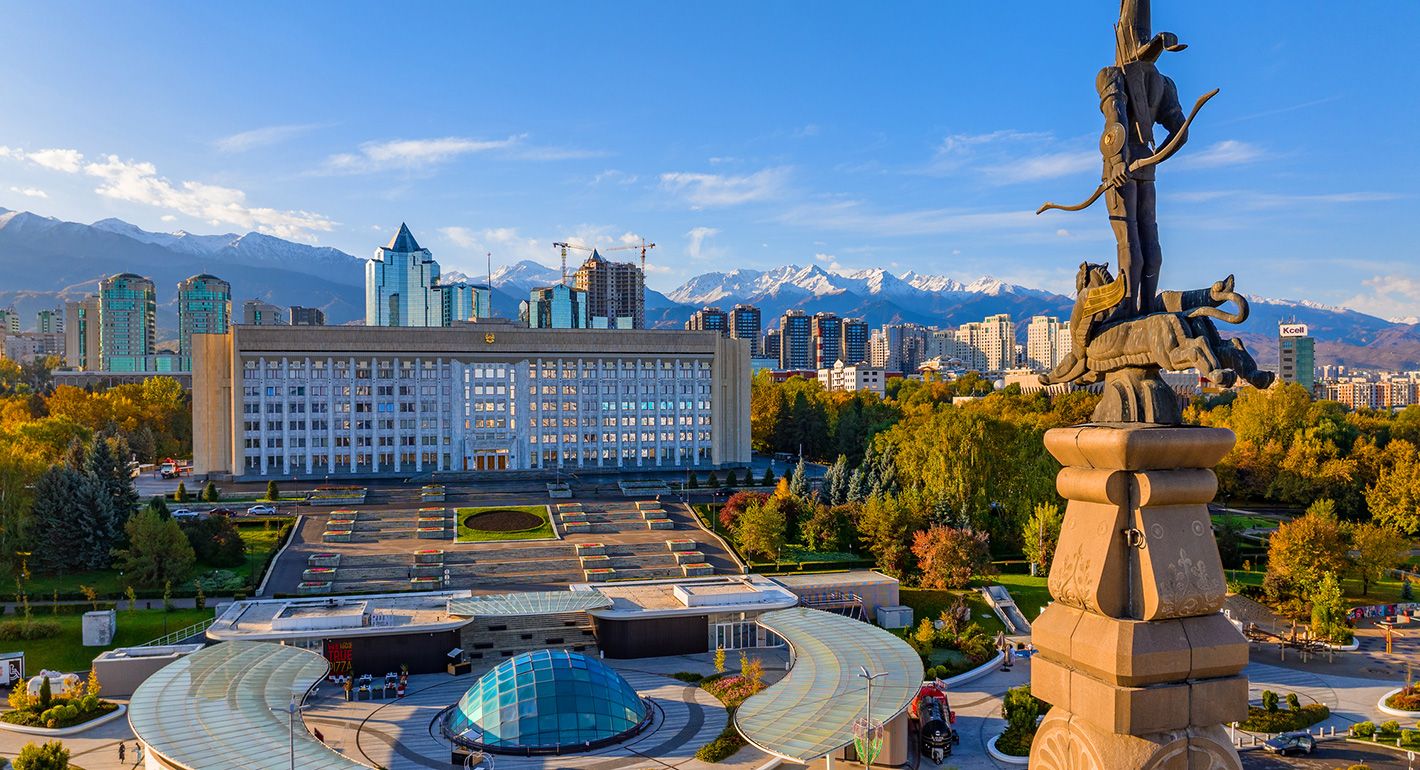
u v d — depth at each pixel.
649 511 144.00
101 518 112.94
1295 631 98.88
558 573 118.56
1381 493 135.88
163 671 70.19
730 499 138.88
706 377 199.12
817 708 62.31
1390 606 107.00
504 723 70.88
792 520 135.50
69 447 129.00
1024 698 72.81
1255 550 124.81
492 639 100.19
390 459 183.62
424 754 70.06
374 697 83.75
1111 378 15.42
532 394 190.25
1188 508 14.34
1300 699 81.25
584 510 145.25
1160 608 13.78
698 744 71.94
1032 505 129.50
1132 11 15.48
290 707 56.16
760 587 105.88
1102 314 15.28
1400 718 76.19
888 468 140.88
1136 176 14.92
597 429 193.00
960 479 129.12
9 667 82.81
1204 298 13.69
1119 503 14.31
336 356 179.50
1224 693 14.16
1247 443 160.25
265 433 176.12
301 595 107.94
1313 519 112.62
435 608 98.12
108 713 76.50
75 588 105.81
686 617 98.31
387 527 134.75
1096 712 14.28
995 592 111.94
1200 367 12.85
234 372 174.12
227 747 55.59
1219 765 14.12
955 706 80.56
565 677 74.06
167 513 119.44
